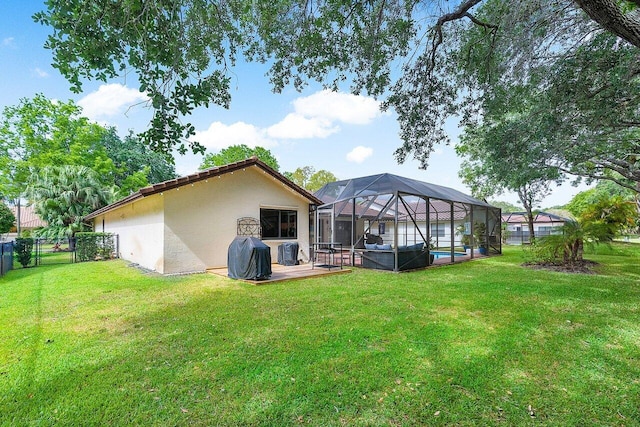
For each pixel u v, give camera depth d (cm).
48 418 247
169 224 932
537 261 1206
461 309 543
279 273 917
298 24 518
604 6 298
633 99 591
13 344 390
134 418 246
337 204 1412
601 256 1419
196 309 546
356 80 611
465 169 2066
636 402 264
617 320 482
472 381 297
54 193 1836
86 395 277
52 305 577
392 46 570
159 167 3684
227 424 238
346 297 633
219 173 999
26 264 1155
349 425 236
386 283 791
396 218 1002
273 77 586
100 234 1384
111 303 590
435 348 373
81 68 349
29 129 2438
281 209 1202
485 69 628
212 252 1010
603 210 1850
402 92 638
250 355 355
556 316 502
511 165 852
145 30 329
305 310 537
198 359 346
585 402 264
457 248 2066
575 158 878
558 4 574
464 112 682
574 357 350
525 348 374
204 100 370
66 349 375
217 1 417
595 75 574
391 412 251
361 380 298
